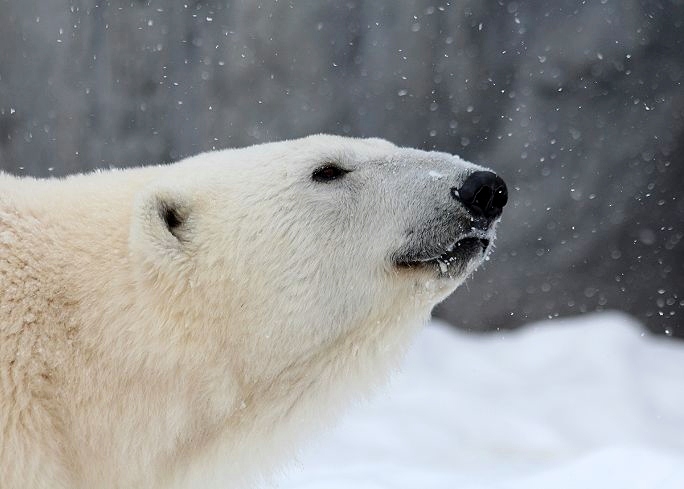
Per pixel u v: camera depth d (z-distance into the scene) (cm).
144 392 496
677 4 1939
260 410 530
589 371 1430
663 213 1966
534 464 1094
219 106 1905
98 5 1833
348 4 1944
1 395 465
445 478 794
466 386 1402
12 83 1841
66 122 1848
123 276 500
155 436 502
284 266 518
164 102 1883
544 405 1316
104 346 490
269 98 1922
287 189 530
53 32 1831
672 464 705
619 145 1964
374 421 1215
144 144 1883
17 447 463
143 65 1862
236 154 554
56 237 507
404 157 562
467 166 560
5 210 509
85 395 488
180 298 501
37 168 1859
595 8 1956
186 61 1881
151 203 497
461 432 1216
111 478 503
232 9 1888
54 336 484
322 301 526
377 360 556
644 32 1944
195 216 519
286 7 1909
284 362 523
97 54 1844
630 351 1495
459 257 553
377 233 538
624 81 1959
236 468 539
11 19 1831
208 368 505
